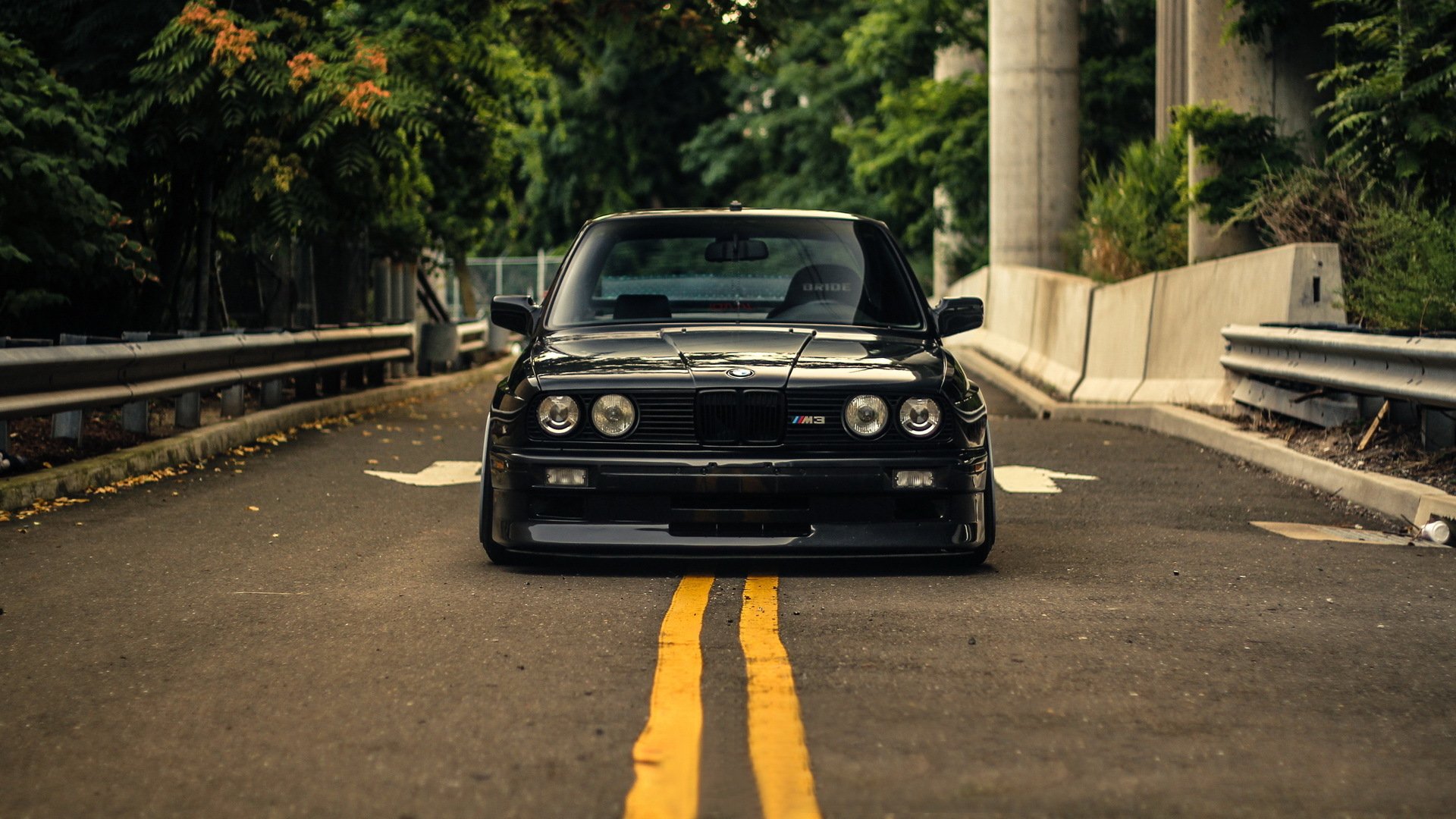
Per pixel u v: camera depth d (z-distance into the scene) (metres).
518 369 7.27
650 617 5.99
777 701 4.67
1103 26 34.62
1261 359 12.72
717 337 7.45
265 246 18.08
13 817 3.75
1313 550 7.88
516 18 19.75
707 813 3.69
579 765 4.08
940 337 7.86
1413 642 5.62
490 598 6.41
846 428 6.75
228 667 5.23
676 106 60.28
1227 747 4.26
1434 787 3.93
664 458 6.73
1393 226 13.13
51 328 16.09
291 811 3.77
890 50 38.09
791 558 7.44
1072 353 19.41
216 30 14.55
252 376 13.57
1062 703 4.69
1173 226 20.81
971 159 37.12
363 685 4.95
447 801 3.82
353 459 12.03
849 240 8.20
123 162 14.34
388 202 17.34
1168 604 6.32
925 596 6.44
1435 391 9.43
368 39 16.42
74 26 15.30
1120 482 10.77
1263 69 17.06
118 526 8.52
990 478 7.05
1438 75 12.02
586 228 8.37
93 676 5.11
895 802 3.76
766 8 20.16
